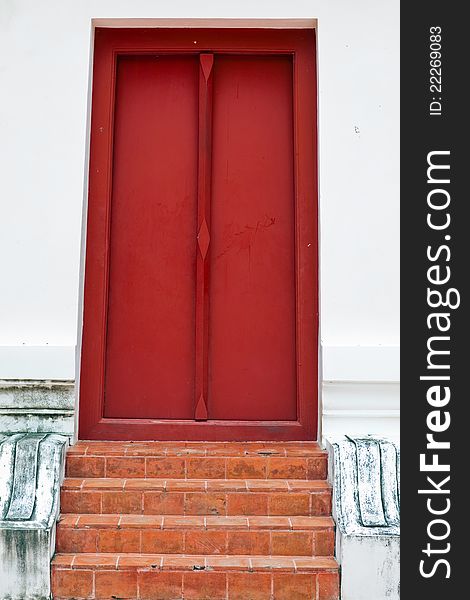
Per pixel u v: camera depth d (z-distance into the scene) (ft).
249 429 16.17
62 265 15.79
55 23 16.35
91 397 16.14
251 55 17.12
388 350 15.43
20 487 13.51
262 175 16.92
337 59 16.29
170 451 15.07
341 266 15.80
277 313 16.61
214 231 16.76
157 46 16.90
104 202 16.56
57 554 13.29
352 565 12.78
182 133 16.99
